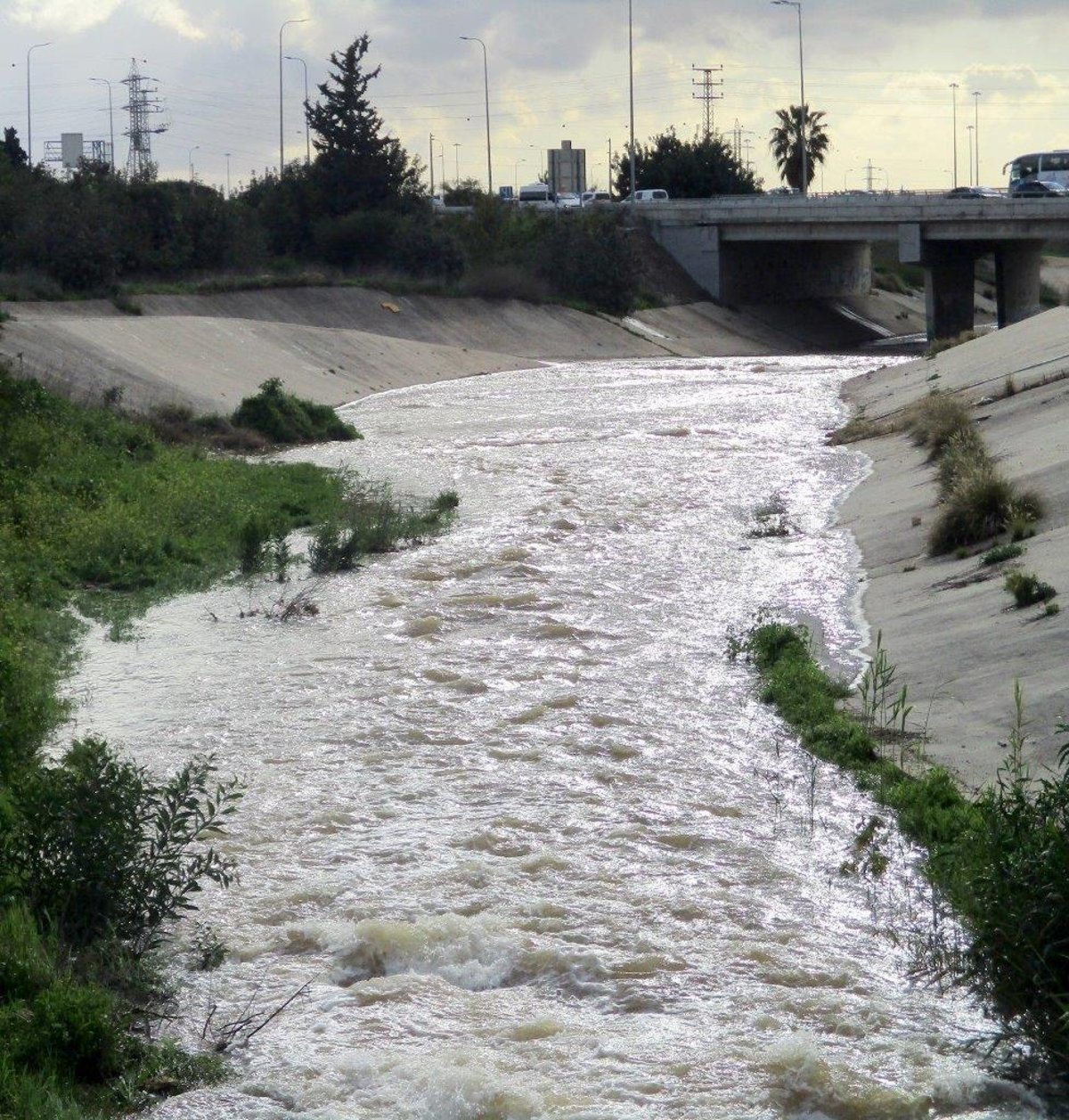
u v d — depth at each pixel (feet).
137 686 63.16
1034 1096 31.12
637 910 40.50
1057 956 31.76
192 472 113.91
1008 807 38.04
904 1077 31.73
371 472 124.88
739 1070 32.09
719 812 47.73
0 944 34.91
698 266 303.27
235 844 45.44
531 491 112.16
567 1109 30.60
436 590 80.59
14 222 215.31
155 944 37.40
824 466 119.96
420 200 290.97
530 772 51.93
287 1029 34.37
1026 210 250.57
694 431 145.59
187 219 247.91
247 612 76.28
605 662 65.82
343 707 59.88
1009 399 116.67
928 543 78.84
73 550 86.84
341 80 285.23
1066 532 70.69
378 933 38.45
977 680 55.98
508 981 37.09
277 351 192.65
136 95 432.25
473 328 249.75
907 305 349.00
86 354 157.28
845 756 51.08
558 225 288.92
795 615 72.38
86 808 37.93
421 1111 30.86
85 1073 32.12
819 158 462.19
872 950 38.14
